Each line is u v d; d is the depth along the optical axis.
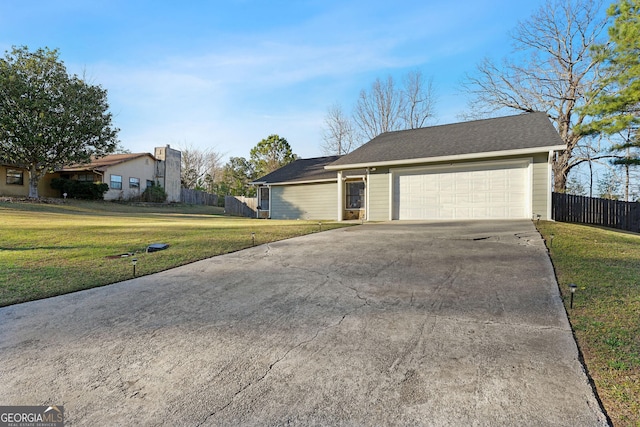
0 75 17.25
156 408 2.10
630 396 2.04
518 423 1.86
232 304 3.86
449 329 3.03
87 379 2.44
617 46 13.68
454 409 1.99
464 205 11.43
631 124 13.55
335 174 16.55
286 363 2.57
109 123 20.78
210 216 18.98
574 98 18.64
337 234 8.40
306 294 4.10
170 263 5.72
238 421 1.96
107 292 4.34
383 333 3.00
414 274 4.73
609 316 3.16
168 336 3.10
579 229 8.38
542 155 10.30
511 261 5.18
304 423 1.92
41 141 18.08
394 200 12.60
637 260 5.25
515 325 3.06
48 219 12.59
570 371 2.33
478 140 11.92
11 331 3.24
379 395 2.15
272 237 8.07
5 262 5.73
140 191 26.05
